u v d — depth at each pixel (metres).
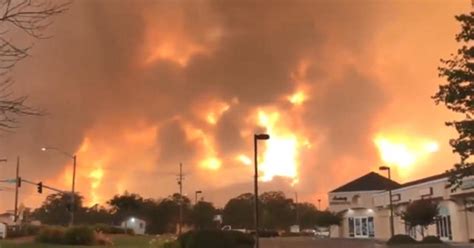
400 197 58.72
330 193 83.00
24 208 111.31
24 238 49.62
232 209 113.25
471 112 19.02
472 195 42.41
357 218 75.12
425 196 51.19
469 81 18.81
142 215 110.31
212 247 27.19
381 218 69.50
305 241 53.69
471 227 45.41
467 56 18.94
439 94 19.62
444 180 46.88
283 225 114.94
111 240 43.69
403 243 39.59
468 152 19.00
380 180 82.69
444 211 49.72
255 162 26.84
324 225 78.75
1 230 51.03
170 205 111.00
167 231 109.12
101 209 113.25
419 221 43.91
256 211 26.48
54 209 113.69
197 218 108.44
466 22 19.25
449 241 45.66
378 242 47.53
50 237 39.94
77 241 39.00
